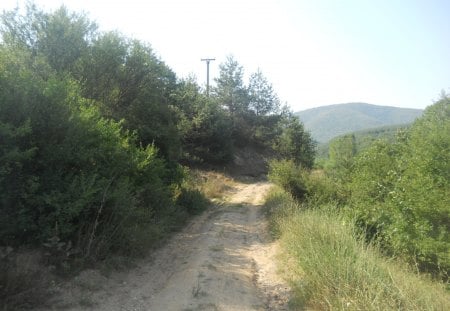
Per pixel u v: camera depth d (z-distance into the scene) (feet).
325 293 18.69
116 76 49.03
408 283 18.48
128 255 26.11
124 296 20.12
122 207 25.99
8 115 20.81
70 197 22.18
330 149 94.84
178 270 25.68
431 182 29.01
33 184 20.44
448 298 18.95
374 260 21.06
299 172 66.44
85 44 47.32
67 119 23.50
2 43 41.91
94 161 26.45
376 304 15.83
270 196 62.13
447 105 49.39
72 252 21.59
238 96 158.30
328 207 39.40
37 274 18.97
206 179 89.81
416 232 27.12
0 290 16.57
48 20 45.42
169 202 42.98
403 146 42.55
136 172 35.37
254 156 152.15
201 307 18.83
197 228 42.65
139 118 51.90
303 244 26.91
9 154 18.89
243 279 24.22
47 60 43.24
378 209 32.55
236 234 40.19
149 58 52.80
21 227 20.01
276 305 20.18
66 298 18.38
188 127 110.83
